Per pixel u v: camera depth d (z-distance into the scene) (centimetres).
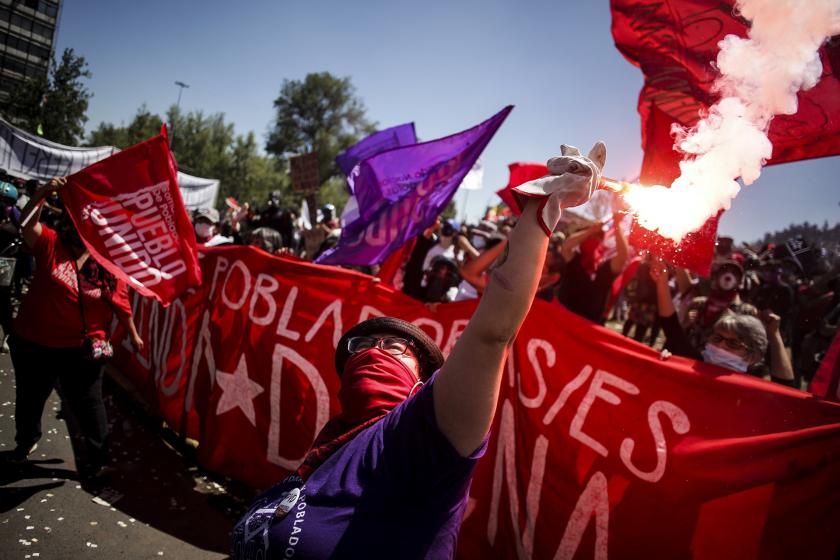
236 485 357
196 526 304
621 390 243
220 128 5166
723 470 214
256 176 5222
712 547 212
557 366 262
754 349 254
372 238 392
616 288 494
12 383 452
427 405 97
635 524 230
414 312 322
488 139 352
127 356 494
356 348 137
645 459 232
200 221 570
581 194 92
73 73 2286
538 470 261
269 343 357
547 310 270
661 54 226
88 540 275
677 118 220
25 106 2217
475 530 284
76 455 357
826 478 194
